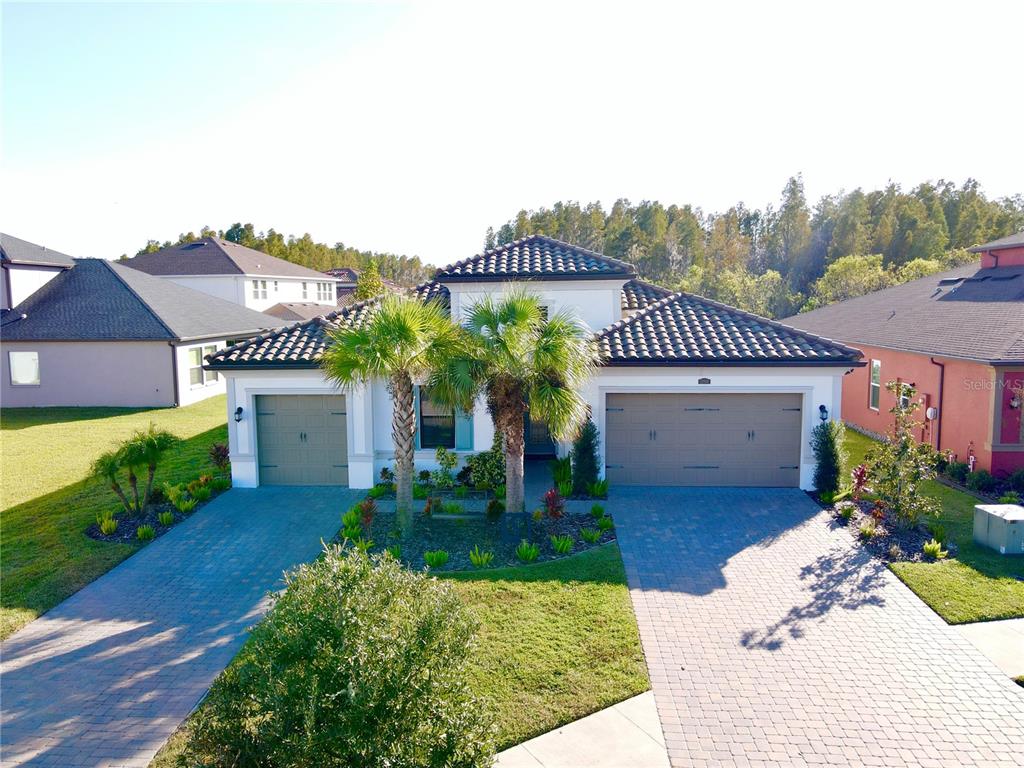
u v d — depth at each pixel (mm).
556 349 11750
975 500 14938
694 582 10578
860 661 8266
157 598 10328
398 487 12539
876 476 13070
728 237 74938
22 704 7641
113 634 9250
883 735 6867
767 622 9273
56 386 27812
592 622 9133
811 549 11898
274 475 16312
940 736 6852
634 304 20016
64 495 15672
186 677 8188
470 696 5609
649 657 8375
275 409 16141
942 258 53312
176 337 27219
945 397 17625
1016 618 9320
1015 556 11469
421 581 6051
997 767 6395
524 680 7758
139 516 13914
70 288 30406
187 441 21469
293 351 15859
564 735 6852
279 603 5559
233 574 11188
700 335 15852
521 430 12406
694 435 15625
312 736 4727
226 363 15492
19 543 12555
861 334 23203
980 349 16328
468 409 12531
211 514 14156
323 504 14773
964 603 9695
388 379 12625
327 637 5148
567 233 78938
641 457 15734
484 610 9484
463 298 16750
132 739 7035
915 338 19703
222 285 46625
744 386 15219
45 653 8750
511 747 6668
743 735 6871
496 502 13219
